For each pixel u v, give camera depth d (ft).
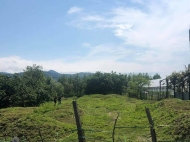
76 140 51.90
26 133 57.98
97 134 55.57
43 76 225.15
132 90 188.55
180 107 73.41
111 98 153.38
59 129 59.98
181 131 50.34
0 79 134.51
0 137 57.06
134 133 56.75
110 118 79.41
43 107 94.17
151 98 169.89
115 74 227.61
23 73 222.07
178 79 136.36
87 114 89.40
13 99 131.64
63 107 97.71
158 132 55.16
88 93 225.35
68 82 246.27
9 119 68.74
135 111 87.56
